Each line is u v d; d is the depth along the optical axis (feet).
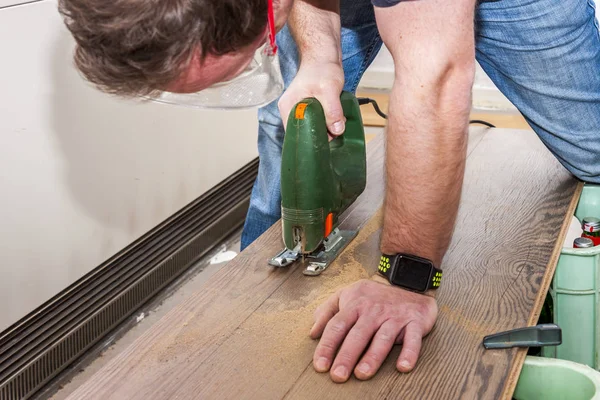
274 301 4.07
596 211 5.52
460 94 3.45
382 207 5.21
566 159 5.42
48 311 6.41
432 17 3.32
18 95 5.74
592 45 5.00
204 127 8.02
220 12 2.83
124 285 7.27
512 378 3.34
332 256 4.51
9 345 6.07
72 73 6.07
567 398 3.49
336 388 3.33
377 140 6.52
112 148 6.72
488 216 5.00
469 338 3.65
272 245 4.73
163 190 7.57
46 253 6.28
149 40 2.77
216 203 8.64
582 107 5.14
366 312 3.66
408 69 3.44
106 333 7.13
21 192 5.93
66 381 6.57
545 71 5.01
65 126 6.16
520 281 4.17
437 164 3.57
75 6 2.79
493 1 4.77
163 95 3.68
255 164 9.28
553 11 4.71
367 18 5.85
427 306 3.76
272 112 5.97
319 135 4.18
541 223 4.87
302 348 3.62
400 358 3.43
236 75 3.33
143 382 3.41
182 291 7.93
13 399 6.13
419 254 3.86
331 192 4.34
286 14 3.46
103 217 6.82
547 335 3.51
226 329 3.81
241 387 3.35
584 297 4.62
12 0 5.50
